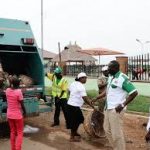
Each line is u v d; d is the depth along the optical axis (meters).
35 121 10.53
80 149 7.67
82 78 8.21
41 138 8.62
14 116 7.12
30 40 9.69
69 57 33.59
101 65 25.69
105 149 7.62
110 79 6.64
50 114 11.54
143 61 21.34
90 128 8.36
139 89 17.42
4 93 8.60
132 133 8.84
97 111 8.27
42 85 9.73
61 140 8.44
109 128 6.73
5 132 9.22
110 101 6.57
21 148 7.75
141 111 11.56
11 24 9.51
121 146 6.61
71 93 8.27
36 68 9.88
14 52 9.48
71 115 8.20
